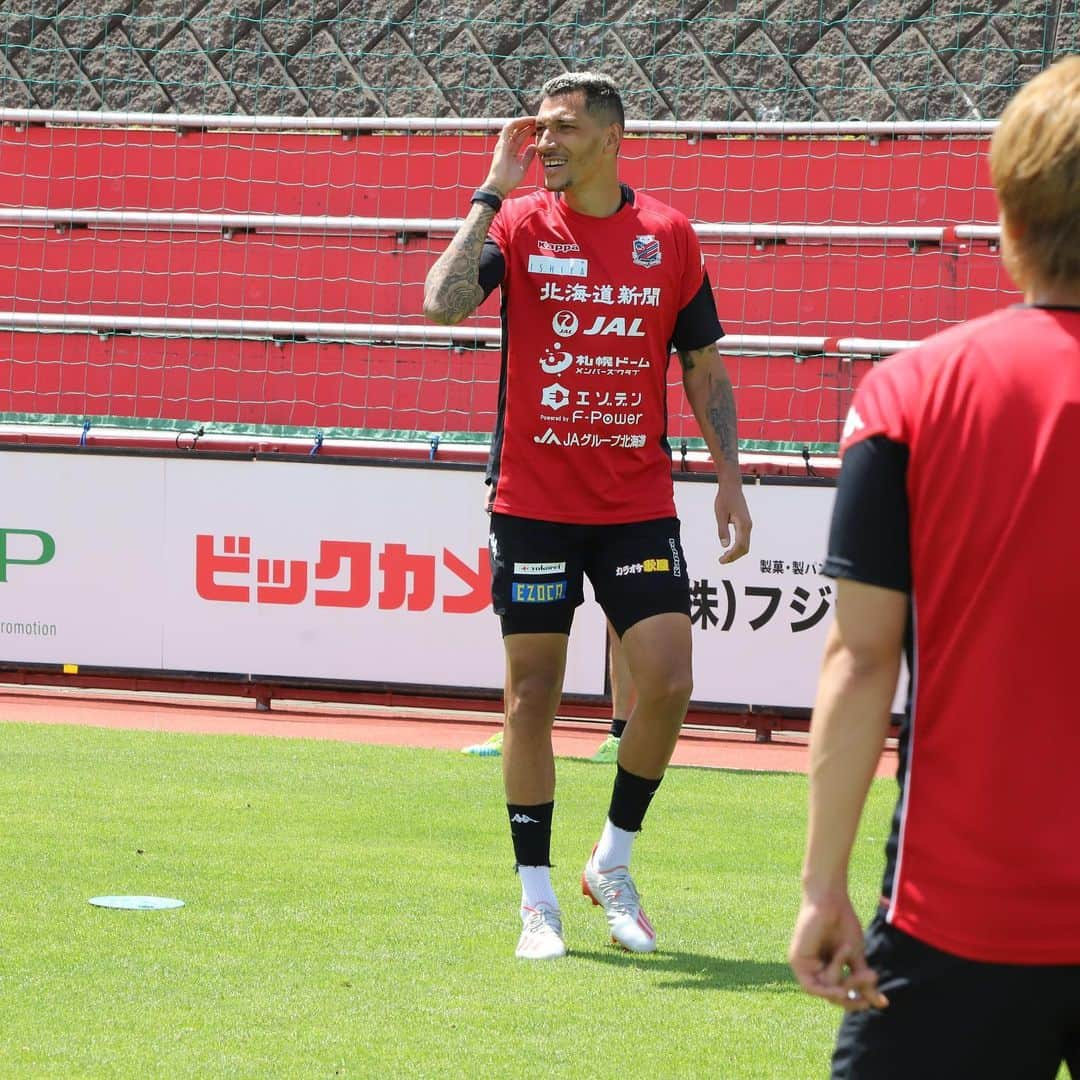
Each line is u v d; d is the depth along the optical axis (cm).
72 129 4166
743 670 3019
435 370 3784
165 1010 1234
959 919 595
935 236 3597
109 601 3256
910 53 4294
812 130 3775
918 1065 605
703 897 1691
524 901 1459
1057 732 593
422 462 3128
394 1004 1265
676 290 1493
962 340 614
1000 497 593
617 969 1392
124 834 1908
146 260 4047
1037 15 4228
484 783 2392
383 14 4666
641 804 1474
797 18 4394
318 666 3183
